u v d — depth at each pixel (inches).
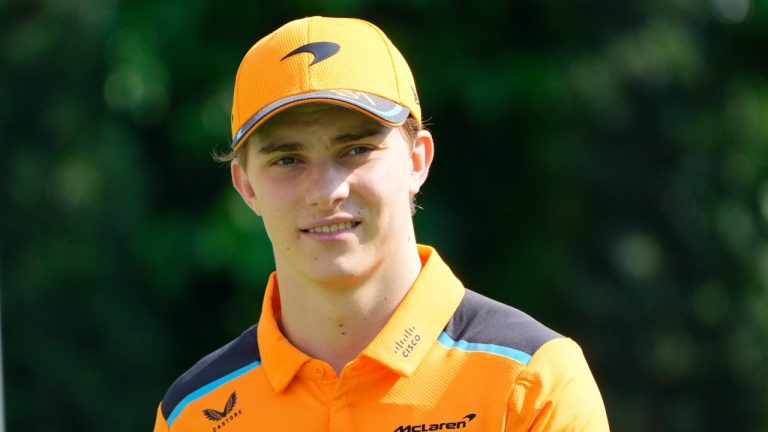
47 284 1170.6
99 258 1171.9
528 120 1171.9
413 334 417.4
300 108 406.9
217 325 1250.0
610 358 1203.9
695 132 1222.3
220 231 1120.8
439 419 407.2
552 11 1152.2
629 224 1206.9
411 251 429.4
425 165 446.0
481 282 1218.6
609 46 1163.9
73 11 1162.0
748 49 1268.5
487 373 408.8
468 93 1129.4
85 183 1144.8
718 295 1234.6
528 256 1200.8
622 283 1202.0
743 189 1247.5
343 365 427.8
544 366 407.8
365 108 403.9
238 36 1166.3
